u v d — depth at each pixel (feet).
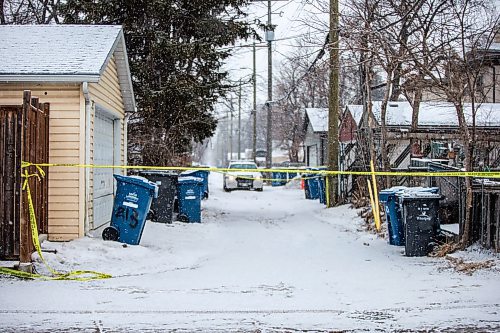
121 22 92.07
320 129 154.20
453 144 89.51
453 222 56.80
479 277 37.81
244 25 97.09
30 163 40.16
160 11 90.38
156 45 89.40
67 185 50.55
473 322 27.17
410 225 48.52
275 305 30.78
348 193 91.35
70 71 49.21
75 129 50.70
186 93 89.97
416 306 30.32
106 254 46.03
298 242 58.18
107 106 60.44
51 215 50.34
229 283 37.06
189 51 90.17
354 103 132.16
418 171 65.67
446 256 45.21
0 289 34.27
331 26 69.82
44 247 45.14
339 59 72.69
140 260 45.47
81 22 92.89
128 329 26.21
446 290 34.09
